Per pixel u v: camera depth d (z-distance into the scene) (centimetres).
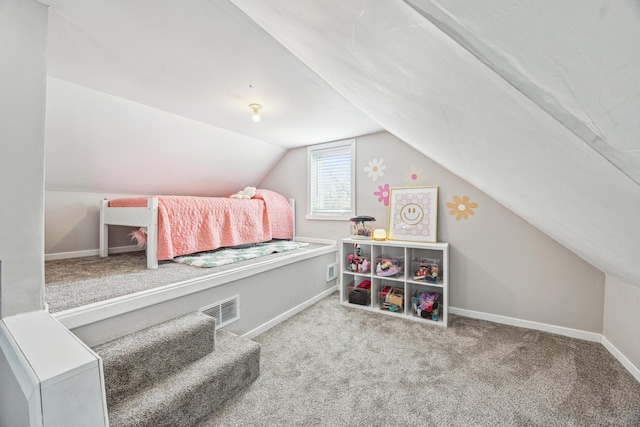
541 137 48
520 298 229
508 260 233
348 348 188
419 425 121
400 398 138
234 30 127
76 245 264
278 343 196
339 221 332
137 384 118
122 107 215
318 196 355
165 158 278
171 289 153
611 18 20
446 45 37
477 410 130
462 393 142
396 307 255
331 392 143
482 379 153
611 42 23
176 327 141
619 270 142
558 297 214
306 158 358
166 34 131
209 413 127
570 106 34
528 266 225
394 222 283
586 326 204
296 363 170
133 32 130
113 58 154
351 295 278
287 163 378
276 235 338
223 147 308
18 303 103
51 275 183
